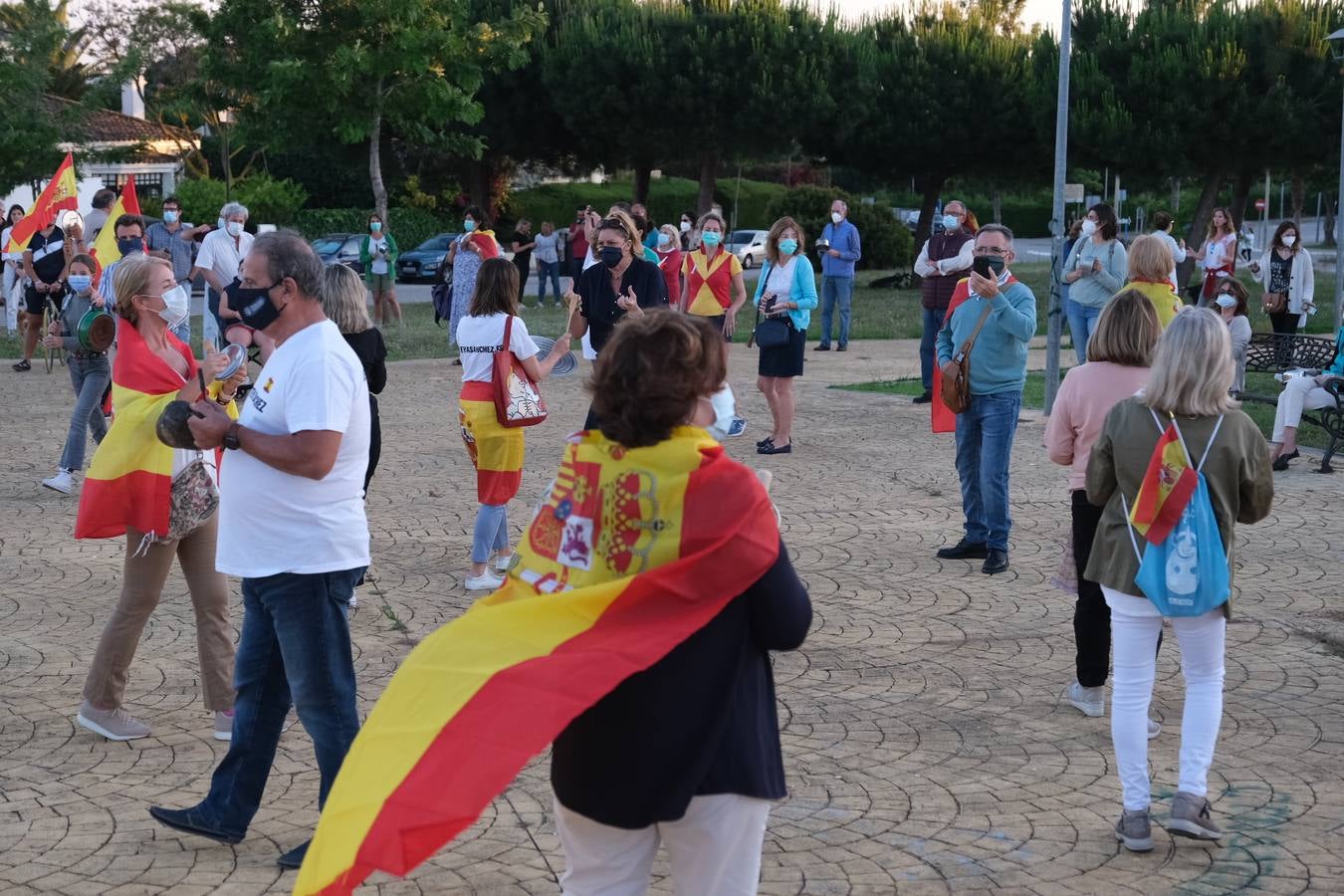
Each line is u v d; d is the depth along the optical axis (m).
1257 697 5.78
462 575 7.76
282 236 4.15
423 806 2.77
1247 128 29.95
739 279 12.87
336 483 4.17
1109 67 31.94
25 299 16.80
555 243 28.55
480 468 7.40
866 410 13.86
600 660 2.77
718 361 2.90
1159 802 4.75
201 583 5.26
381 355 6.86
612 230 8.75
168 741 5.35
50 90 46.31
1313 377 10.84
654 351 2.83
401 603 7.21
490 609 2.96
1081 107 31.38
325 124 29.03
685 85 32.81
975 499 8.06
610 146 36.91
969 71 34.53
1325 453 11.17
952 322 7.86
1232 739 5.34
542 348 7.68
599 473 2.91
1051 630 6.75
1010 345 7.66
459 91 28.58
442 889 4.13
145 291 5.05
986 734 5.40
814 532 8.80
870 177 38.25
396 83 28.22
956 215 13.73
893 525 8.98
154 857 4.34
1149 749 5.26
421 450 11.66
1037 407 14.02
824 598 7.31
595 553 2.91
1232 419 4.36
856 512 9.35
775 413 11.45
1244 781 4.93
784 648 2.92
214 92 30.81
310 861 2.89
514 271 7.27
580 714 2.88
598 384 2.89
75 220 16.20
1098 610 5.50
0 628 6.77
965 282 7.88
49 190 17.33
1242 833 4.50
